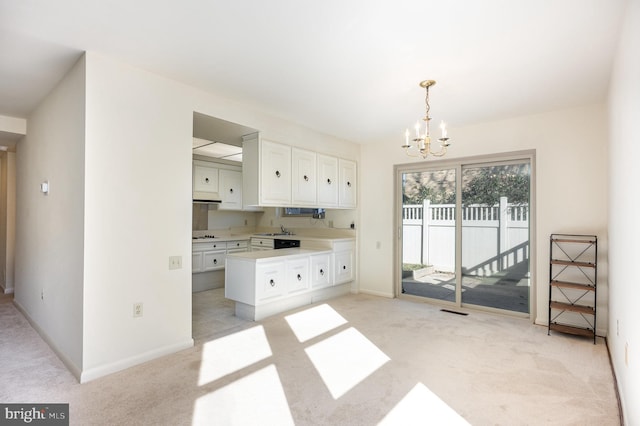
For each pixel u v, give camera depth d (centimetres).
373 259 514
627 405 190
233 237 601
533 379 244
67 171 267
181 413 200
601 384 237
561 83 289
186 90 297
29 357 277
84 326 237
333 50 233
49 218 306
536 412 203
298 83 291
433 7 183
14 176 501
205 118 321
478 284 433
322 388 230
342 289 508
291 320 379
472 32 208
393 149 496
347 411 203
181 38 219
